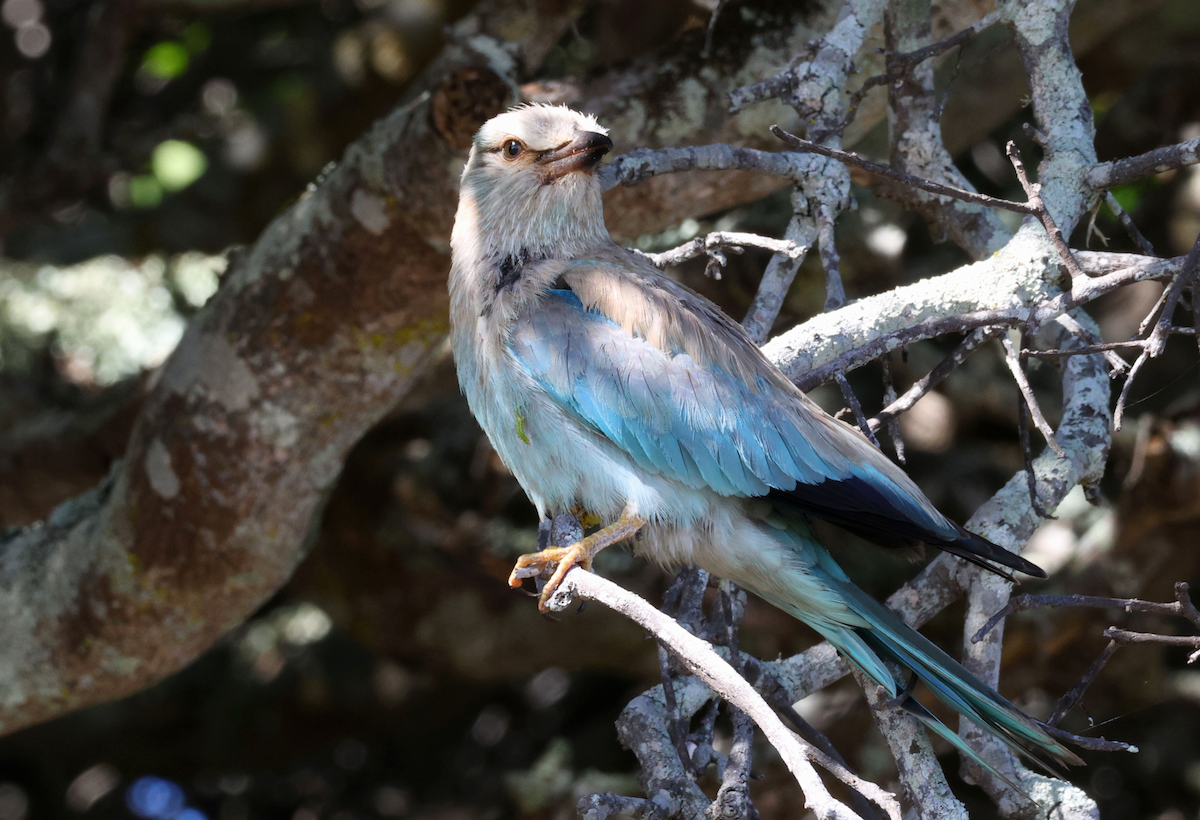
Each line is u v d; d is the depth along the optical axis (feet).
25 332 49.52
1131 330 43.80
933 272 46.24
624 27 43.32
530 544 48.60
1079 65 45.19
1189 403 38.58
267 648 57.98
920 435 46.60
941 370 21.15
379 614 48.67
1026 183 19.86
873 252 41.75
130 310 50.44
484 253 24.89
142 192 49.39
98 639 34.12
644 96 31.12
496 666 48.65
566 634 47.55
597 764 52.65
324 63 50.78
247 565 33.42
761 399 22.12
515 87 29.53
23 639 34.37
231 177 51.78
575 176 24.75
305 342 31.53
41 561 34.37
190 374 32.04
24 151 55.06
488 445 48.83
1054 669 41.63
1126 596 40.42
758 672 21.95
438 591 48.24
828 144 23.71
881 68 30.35
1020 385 19.95
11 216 46.60
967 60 39.73
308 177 51.13
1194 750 47.62
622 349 22.62
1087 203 22.85
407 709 57.82
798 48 30.66
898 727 20.27
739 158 23.18
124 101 55.88
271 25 54.49
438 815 57.47
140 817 60.75
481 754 59.36
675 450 22.18
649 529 22.58
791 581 21.80
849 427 22.41
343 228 30.71
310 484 33.19
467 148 28.66
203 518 32.55
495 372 23.45
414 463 49.14
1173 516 38.70
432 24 47.91
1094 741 18.25
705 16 33.37
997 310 20.30
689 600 22.21
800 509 21.95
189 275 51.13
